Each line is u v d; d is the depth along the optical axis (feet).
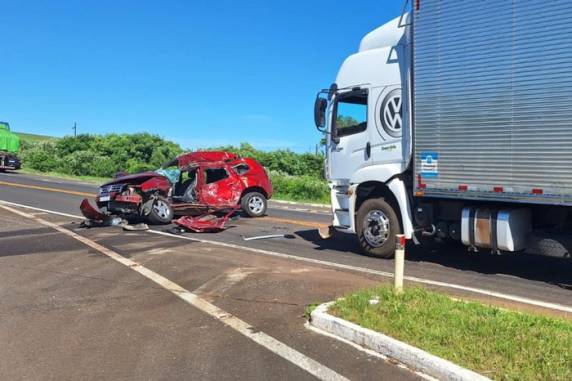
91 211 43.16
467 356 14.05
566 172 21.49
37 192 78.13
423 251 32.22
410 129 27.61
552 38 21.72
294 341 16.62
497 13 23.43
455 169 25.20
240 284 23.63
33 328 18.16
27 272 26.68
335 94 32.09
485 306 18.28
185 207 46.26
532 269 27.22
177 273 26.09
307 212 60.23
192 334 17.43
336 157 32.22
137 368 14.75
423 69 26.30
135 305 20.80
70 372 14.52
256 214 51.49
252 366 14.76
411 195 28.45
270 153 147.13
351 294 20.16
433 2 25.79
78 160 145.48
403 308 17.71
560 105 21.56
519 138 22.85
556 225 24.12
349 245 35.14
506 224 24.07
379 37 29.89
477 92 24.23
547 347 14.16
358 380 13.73
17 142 139.03
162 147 169.89
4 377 14.23
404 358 14.69
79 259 29.78
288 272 25.95
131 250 32.50
